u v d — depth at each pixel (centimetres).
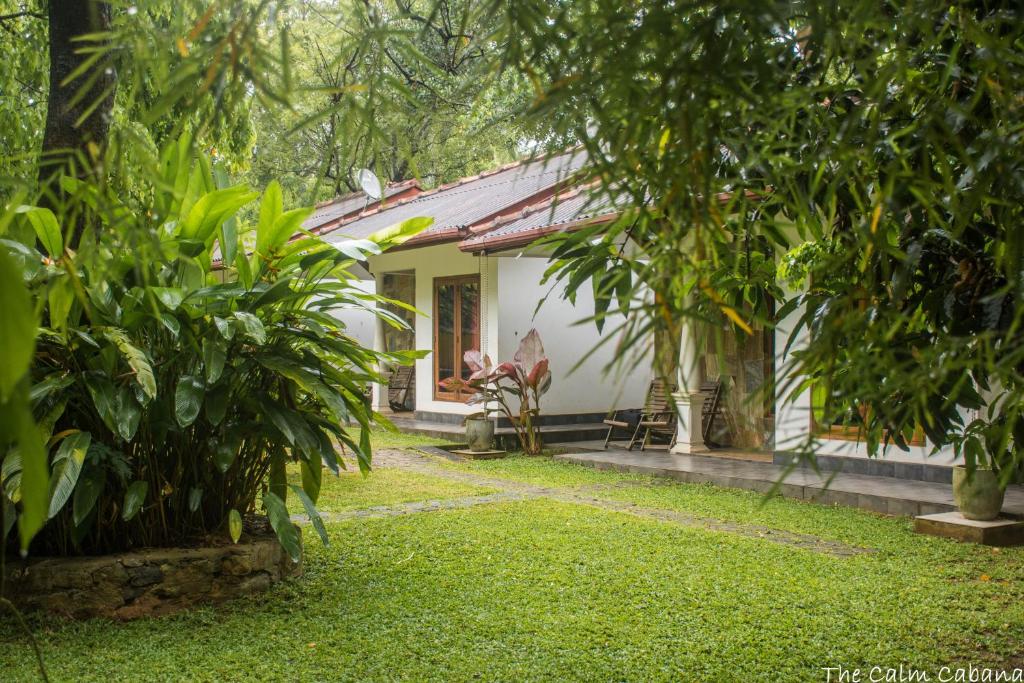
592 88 95
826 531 757
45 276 382
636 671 416
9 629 466
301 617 500
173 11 94
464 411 1513
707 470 1045
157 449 521
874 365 100
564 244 184
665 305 90
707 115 97
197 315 502
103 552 521
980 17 154
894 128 144
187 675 408
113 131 87
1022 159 119
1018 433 186
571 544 692
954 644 457
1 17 832
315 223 1869
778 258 453
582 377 1466
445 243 1357
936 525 740
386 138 105
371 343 1878
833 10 97
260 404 517
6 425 48
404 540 702
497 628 482
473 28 119
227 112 93
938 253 182
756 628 483
